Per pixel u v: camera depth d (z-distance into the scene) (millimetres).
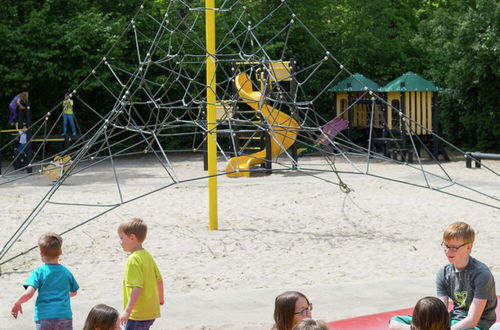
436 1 35250
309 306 4562
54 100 30812
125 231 6328
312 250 12031
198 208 16109
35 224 14367
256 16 30938
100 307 4820
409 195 17453
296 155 23141
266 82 14359
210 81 13656
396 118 28031
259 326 7809
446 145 31016
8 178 22484
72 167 12016
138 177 21906
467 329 5426
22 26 28016
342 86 28484
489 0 25438
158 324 7922
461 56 27203
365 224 14148
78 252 11969
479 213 15000
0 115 29812
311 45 32250
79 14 28250
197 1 29062
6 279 10391
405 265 10891
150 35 30078
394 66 33000
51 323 6215
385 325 6246
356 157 27141
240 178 21141
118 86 30297
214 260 11391
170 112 13672
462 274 5570
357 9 32906
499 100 28250
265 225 14156
